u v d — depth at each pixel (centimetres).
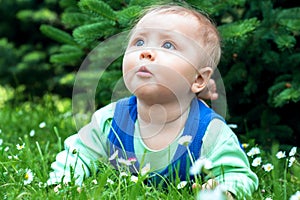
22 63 675
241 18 380
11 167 265
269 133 360
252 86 360
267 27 346
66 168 245
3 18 720
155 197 218
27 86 679
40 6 690
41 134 374
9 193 219
